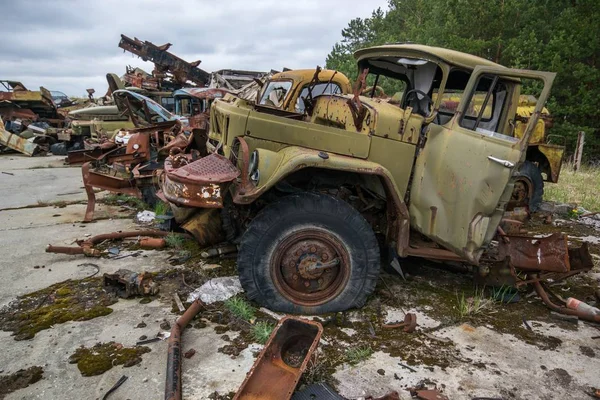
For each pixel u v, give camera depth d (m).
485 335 3.02
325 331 2.98
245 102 3.77
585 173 10.49
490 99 3.55
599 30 11.06
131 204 6.54
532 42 10.98
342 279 3.23
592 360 2.75
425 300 3.52
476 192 2.89
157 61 18.06
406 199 3.50
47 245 4.67
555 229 5.84
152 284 3.48
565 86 11.64
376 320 3.16
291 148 3.30
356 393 2.35
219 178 3.02
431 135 3.33
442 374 2.55
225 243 4.36
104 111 13.45
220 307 3.26
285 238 3.13
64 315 3.12
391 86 4.45
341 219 3.15
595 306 3.56
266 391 2.19
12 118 15.87
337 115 3.77
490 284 3.62
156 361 2.60
